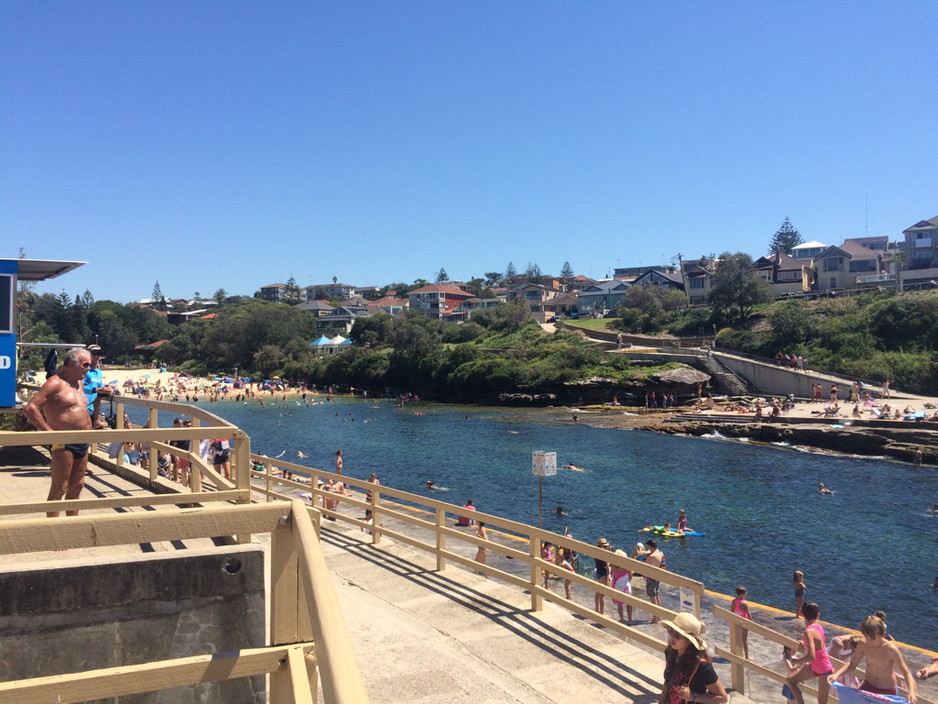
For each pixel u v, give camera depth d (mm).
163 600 2721
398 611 8555
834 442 40156
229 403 82562
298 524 2463
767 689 8227
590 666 7047
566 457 39500
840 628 13125
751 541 22672
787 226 170625
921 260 86812
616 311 97000
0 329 10492
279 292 195875
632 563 7363
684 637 5043
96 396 8188
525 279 181000
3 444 4008
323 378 97688
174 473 12320
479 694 6320
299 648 2506
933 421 39000
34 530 2287
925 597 17516
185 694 2785
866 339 60531
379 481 34000
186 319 173500
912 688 6691
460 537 9766
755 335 69938
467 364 76812
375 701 6125
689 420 50812
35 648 2531
